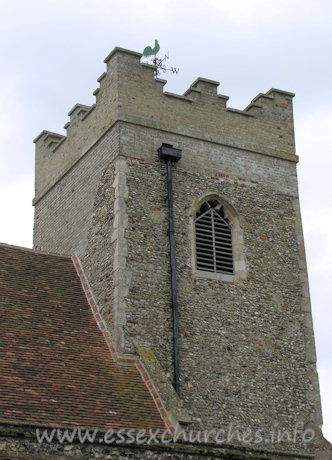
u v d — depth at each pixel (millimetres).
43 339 16172
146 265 17609
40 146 22547
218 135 19688
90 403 14969
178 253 18078
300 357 18547
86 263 18703
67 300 17734
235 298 18328
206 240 18703
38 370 15227
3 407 13789
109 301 17297
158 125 19000
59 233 20469
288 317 18797
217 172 19344
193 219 18594
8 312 16484
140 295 17281
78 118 20562
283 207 19922
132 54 19328
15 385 14523
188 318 17594
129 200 17984
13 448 13234
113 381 15867
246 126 20219
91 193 19172
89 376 15703
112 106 18953
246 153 19953
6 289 17172
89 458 13867
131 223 17812
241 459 15344
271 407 17688
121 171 18141
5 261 18125
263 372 17938
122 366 16406
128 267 17391
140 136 18703
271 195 19891
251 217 19344
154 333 17078
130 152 18438
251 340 18094
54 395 14734
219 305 18078
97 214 18688
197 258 18406
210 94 20016
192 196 18781
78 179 20016
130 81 19078
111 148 18656
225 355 17656
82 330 16953
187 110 19531
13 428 13320
